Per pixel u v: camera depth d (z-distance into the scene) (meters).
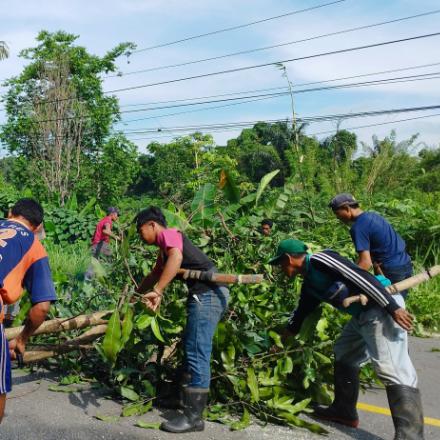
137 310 4.22
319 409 4.35
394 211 12.29
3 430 3.65
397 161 20.39
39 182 28.33
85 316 4.35
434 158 28.64
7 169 36.31
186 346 3.95
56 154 28.77
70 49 29.81
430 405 4.89
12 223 3.31
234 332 4.29
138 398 4.21
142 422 3.84
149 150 34.53
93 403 4.19
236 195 5.27
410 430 3.73
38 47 29.62
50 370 4.93
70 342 4.45
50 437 3.61
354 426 4.24
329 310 4.88
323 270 3.96
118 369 4.47
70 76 30.06
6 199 18.84
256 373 4.39
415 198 15.80
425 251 10.97
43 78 29.05
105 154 30.09
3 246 3.15
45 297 3.27
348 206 4.80
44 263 3.30
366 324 3.89
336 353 4.27
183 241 4.03
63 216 16.25
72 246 15.25
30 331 3.34
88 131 30.28
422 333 8.06
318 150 19.66
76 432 3.68
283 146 37.50
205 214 5.03
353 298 3.84
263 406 4.22
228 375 4.22
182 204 5.72
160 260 4.17
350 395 4.21
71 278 5.51
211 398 4.32
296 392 4.43
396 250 4.70
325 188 17.62
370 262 4.63
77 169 29.05
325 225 7.99
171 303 4.20
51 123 28.66
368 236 4.67
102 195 30.41
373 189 19.73
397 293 4.10
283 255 4.14
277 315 4.78
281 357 4.43
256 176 37.56
